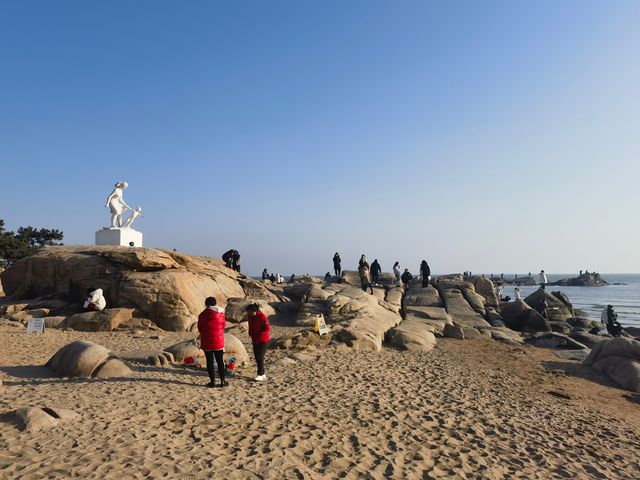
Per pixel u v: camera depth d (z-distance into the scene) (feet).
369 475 18.37
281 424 23.59
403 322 67.46
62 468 16.25
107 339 49.98
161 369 34.14
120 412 23.22
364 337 52.29
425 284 95.96
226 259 91.86
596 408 33.86
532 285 389.80
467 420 27.22
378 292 89.20
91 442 18.93
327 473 18.28
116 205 86.99
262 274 128.67
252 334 33.40
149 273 65.10
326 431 23.12
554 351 59.26
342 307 65.51
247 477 16.97
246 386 31.09
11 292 73.26
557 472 20.53
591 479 20.07
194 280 67.10
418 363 45.32
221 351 30.50
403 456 20.85
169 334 55.77
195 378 32.30
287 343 47.88
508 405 31.94
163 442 19.70
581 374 46.21
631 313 139.03
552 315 90.94
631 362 44.80
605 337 70.59
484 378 40.83
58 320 56.75
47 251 73.51
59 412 21.75
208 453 18.93
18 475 15.49
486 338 66.90
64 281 68.23
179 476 16.37
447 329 67.46
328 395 30.12
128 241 86.48
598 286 391.86
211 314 30.40
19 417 20.65
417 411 28.17
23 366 33.83
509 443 23.91
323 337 51.52
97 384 28.68
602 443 25.45
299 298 86.28
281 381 33.37
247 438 21.17
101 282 65.26
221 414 24.36
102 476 15.84
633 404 36.04
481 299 89.04
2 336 47.21
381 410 27.63
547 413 30.86
